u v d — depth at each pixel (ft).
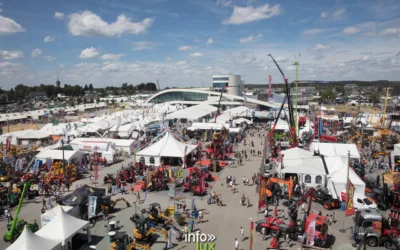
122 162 156.66
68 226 68.33
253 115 314.35
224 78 564.30
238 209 93.76
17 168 132.46
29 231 60.85
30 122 346.13
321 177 112.06
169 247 69.87
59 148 150.10
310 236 69.77
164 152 145.07
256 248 70.08
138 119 281.54
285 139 206.59
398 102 560.20
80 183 121.39
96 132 205.57
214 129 233.76
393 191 85.20
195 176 119.65
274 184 106.01
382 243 71.10
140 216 85.05
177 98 504.43
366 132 230.89
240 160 152.66
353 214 87.76
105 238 75.31
